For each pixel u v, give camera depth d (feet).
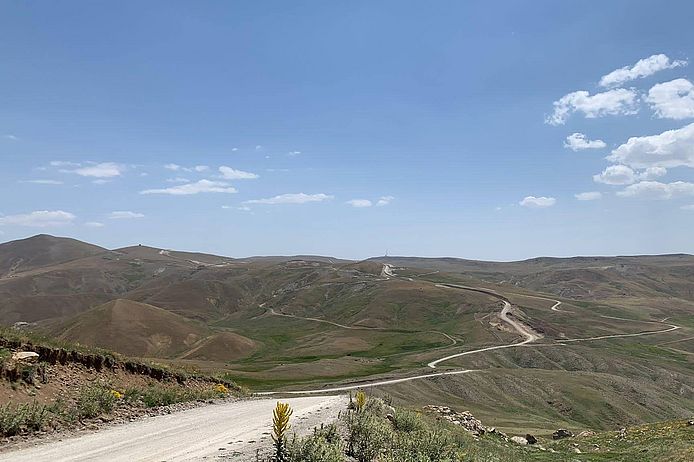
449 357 386.93
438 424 84.07
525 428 184.44
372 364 357.20
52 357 60.95
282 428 33.27
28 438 41.34
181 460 36.17
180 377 84.38
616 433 121.39
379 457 42.96
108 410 54.65
